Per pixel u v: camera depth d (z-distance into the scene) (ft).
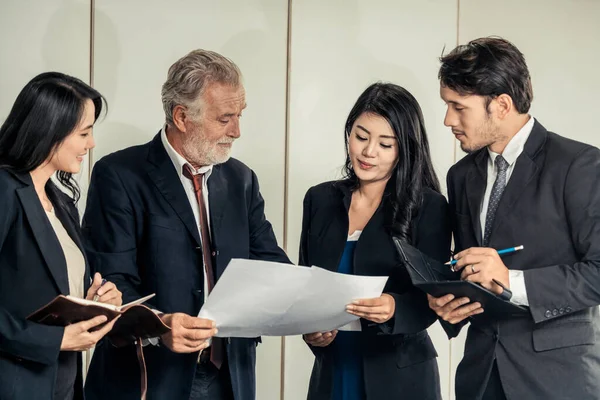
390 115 9.09
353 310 8.57
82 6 11.60
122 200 8.89
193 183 9.14
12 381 7.47
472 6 13.85
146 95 11.93
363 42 13.05
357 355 9.34
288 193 12.73
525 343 8.57
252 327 8.52
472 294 8.15
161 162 9.07
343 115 12.96
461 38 13.82
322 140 12.86
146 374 8.68
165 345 8.71
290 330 8.74
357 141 9.25
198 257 9.00
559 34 14.17
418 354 9.33
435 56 13.46
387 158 9.20
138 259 9.03
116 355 8.93
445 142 13.60
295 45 12.69
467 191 9.04
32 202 7.62
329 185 9.88
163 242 8.88
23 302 7.57
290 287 8.20
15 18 11.30
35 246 7.63
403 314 8.89
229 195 9.34
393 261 9.22
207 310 8.25
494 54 8.54
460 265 8.37
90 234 8.95
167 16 12.01
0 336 7.38
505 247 8.62
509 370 8.59
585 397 8.41
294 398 12.99
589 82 14.33
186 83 8.79
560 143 8.63
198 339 8.23
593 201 8.28
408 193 9.23
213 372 9.04
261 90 12.54
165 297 8.84
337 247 9.48
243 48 12.42
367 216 9.49
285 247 12.77
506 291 8.09
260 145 12.57
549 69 14.15
